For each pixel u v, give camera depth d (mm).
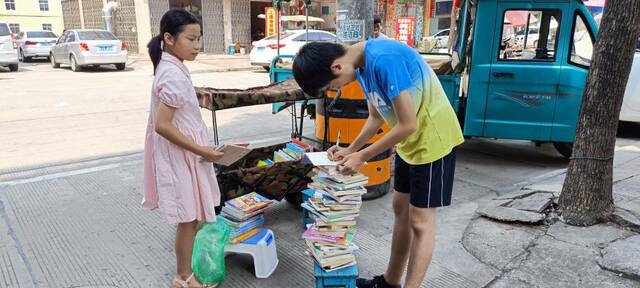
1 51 13359
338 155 2418
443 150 2189
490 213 3561
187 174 2367
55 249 3123
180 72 2262
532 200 3727
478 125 5023
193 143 2301
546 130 4859
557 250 3016
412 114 1988
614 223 3311
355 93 3678
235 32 21172
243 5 21078
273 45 13945
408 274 2338
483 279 2801
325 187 2559
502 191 4336
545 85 4754
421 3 20953
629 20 2996
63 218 3609
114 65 16062
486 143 6258
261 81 12297
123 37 20000
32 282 2732
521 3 4648
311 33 13898
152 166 2449
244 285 2748
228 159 2477
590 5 8484
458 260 3020
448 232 3422
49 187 4266
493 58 4832
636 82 6211
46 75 13086
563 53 4668
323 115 3865
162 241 3258
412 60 2053
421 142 2172
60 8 26250
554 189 3961
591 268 2807
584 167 3287
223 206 3002
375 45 2051
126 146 5711
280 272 2895
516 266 2906
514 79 4801
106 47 13945
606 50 3094
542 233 3266
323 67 1967
